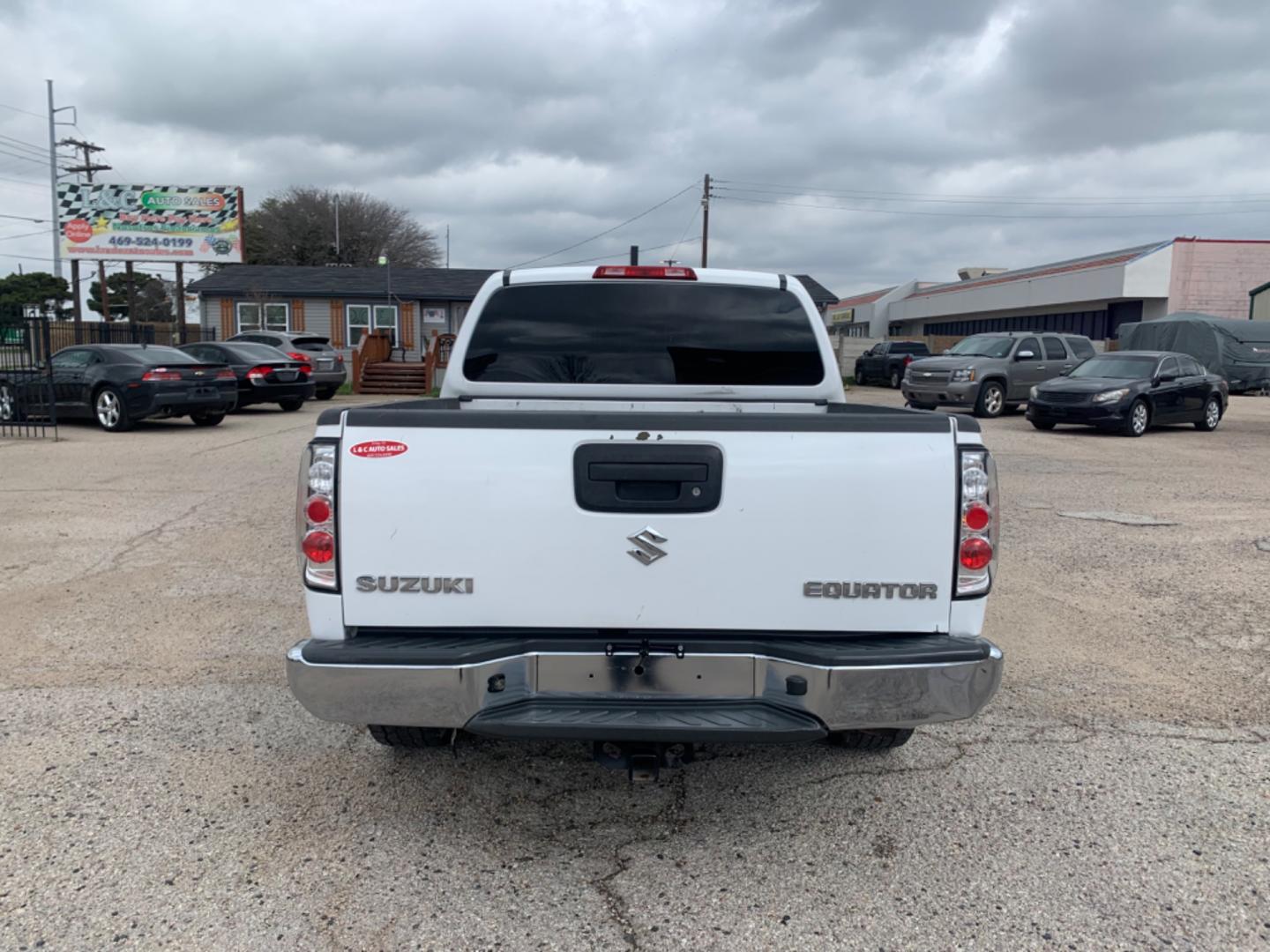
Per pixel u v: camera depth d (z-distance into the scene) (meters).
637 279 4.32
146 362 15.31
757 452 2.94
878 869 3.15
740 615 2.98
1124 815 3.51
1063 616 5.94
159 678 4.80
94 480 10.54
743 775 3.84
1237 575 6.85
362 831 3.37
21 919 2.82
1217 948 2.75
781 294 4.35
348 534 2.98
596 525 2.95
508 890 3.01
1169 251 34.91
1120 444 14.80
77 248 31.41
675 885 3.05
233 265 35.47
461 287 34.12
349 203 63.62
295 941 2.75
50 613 5.85
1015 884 3.06
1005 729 4.29
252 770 3.82
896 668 2.88
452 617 2.99
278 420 17.66
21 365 15.64
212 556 7.24
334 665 2.90
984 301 45.25
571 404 4.34
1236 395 28.70
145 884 3.01
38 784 3.67
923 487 2.96
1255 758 3.99
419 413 2.96
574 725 2.89
